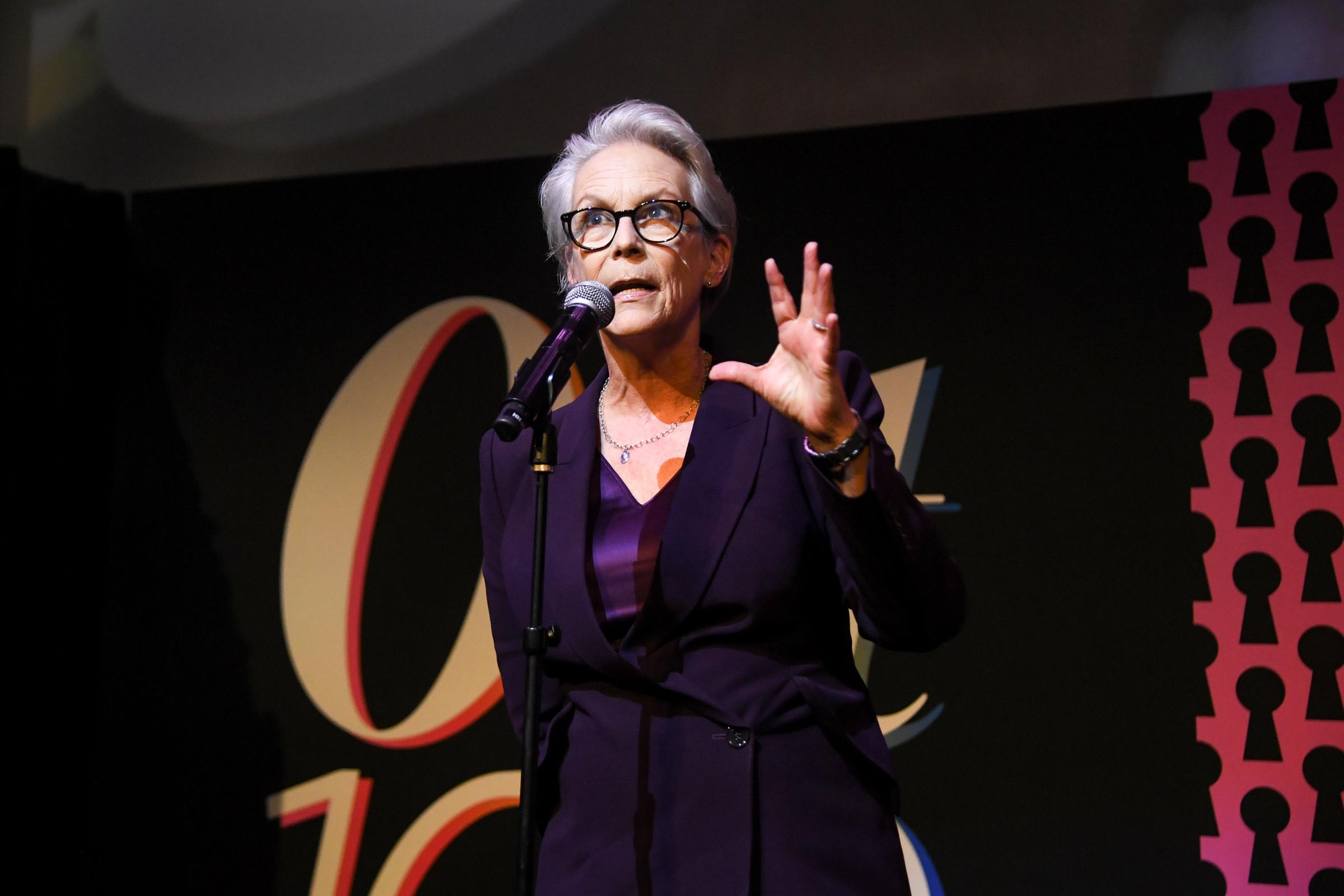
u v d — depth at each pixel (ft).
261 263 16.84
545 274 15.96
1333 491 13.16
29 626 16.03
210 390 16.69
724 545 6.24
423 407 16.02
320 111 17.35
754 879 5.76
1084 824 13.16
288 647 15.84
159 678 16.12
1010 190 14.55
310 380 16.40
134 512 16.60
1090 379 13.93
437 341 16.12
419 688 15.38
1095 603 13.52
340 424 16.21
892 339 14.53
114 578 16.48
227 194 17.11
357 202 16.69
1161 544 13.47
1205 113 14.14
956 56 15.43
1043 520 13.79
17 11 18.16
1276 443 13.37
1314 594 13.04
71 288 16.90
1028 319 14.23
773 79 15.90
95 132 17.79
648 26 16.44
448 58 17.08
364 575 15.80
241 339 16.72
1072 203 14.34
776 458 6.51
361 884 15.07
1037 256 14.32
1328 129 13.76
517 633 7.64
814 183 15.12
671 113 7.50
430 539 15.70
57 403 16.49
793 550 6.27
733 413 6.72
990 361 14.24
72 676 16.19
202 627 16.12
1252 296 13.66
